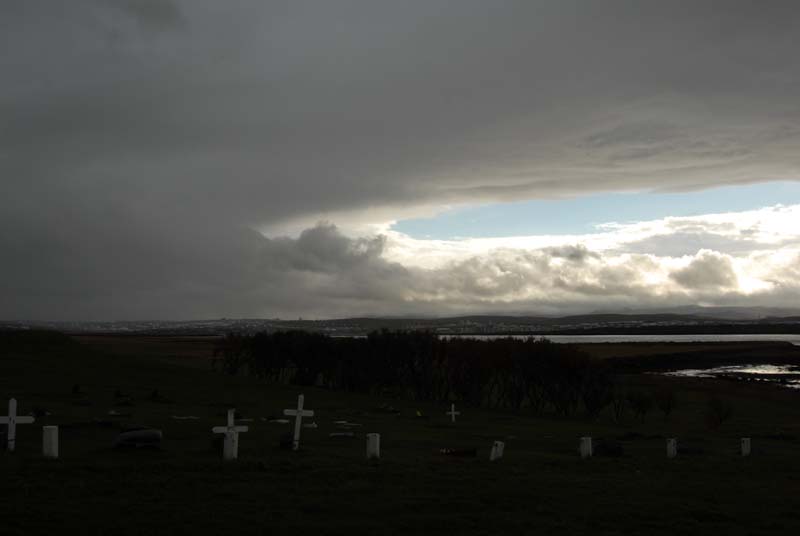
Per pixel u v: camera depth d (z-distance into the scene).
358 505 16.16
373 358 71.44
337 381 75.38
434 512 15.93
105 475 18.16
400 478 19.31
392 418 44.75
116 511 14.80
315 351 75.44
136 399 46.47
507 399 68.00
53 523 13.83
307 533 13.94
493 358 65.12
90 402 42.47
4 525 13.55
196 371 72.06
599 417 59.16
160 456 22.47
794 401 76.19
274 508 15.62
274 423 36.16
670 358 166.25
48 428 20.77
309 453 24.41
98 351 79.88
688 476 22.39
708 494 19.02
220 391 56.91
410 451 27.20
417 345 69.56
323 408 49.31
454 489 18.19
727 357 171.75
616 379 69.94
